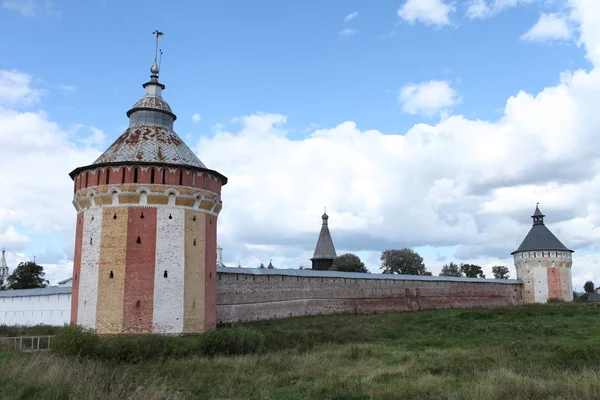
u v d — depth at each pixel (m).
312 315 71.81
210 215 49.16
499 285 101.31
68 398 20.20
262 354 35.94
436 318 64.81
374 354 35.72
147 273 44.00
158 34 54.59
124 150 47.12
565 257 106.00
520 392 21.75
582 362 29.50
